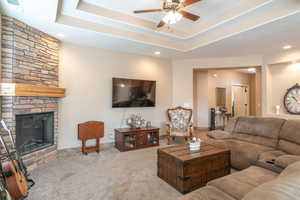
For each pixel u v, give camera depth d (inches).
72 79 150.0
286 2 94.7
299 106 160.2
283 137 106.5
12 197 71.9
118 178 100.1
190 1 82.0
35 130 126.3
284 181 31.1
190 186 84.5
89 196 82.0
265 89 180.1
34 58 118.2
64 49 145.9
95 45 154.8
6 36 101.4
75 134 151.6
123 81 173.5
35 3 86.3
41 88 117.3
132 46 156.7
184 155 90.4
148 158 134.9
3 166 72.2
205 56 192.4
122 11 117.3
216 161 94.5
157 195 82.4
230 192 58.2
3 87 98.7
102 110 165.6
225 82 292.4
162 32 141.2
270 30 114.6
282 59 164.7
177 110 192.7
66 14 111.4
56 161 127.6
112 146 169.2
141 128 171.3
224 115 281.6
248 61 187.6
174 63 212.4
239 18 112.0
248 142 123.0
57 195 82.7
